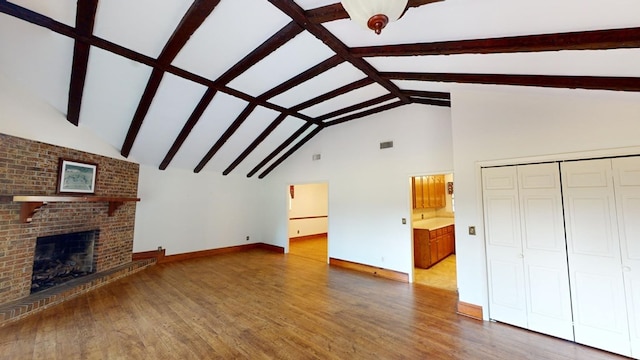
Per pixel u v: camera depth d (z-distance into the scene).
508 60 2.48
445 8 1.97
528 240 3.03
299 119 5.79
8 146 3.20
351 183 5.75
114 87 3.65
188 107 4.36
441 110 4.54
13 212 3.27
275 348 2.59
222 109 4.65
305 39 3.07
